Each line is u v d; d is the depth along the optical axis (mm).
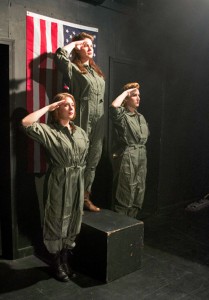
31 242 3412
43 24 3188
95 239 2930
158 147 4613
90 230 2963
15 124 3129
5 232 3330
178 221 4516
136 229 3062
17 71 3078
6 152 3174
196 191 5395
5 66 3049
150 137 4504
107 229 2898
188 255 3496
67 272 2979
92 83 3055
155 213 4742
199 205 5035
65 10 3348
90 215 3238
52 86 3320
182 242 3830
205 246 3736
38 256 3395
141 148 3627
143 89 4305
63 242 2922
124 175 3535
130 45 4047
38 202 3408
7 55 3018
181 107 4848
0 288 2789
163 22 4355
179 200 5121
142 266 3223
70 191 2805
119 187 3568
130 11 3941
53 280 2941
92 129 3203
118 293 2768
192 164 5230
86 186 3357
